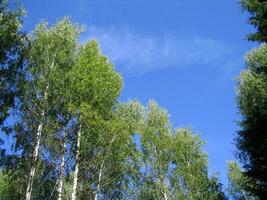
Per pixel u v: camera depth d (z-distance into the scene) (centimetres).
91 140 2267
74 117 2295
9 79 2041
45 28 2809
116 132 2284
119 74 2666
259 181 1720
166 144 3083
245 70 2827
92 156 2303
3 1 2070
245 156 1980
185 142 3325
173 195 2953
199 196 3073
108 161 2525
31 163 2275
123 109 3130
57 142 2328
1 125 2042
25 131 2469
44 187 2488
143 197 2889
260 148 1673
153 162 2984
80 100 2280
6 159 2247
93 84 2306
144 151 3038
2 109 1986
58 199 2134
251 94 2581
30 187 2208
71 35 2803
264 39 1569
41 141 2358
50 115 2438
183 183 3072
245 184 1791
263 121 1733
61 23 2862
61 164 2236
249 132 1761
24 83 2170
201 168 3256
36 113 2453
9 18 2030
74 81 2356
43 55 2653
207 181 3228
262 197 1647
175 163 3116
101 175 2520
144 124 3184
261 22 1578
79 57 2619
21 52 2106
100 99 2309
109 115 2464
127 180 2900
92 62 2439
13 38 2027
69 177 2264
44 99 2445
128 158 2891
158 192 2914
